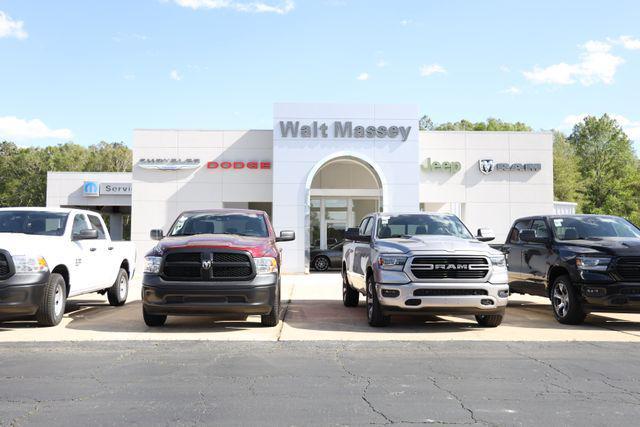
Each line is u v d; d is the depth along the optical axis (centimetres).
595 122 8212
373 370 595
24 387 519
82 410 447
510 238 1198
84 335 812
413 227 1000
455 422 420
